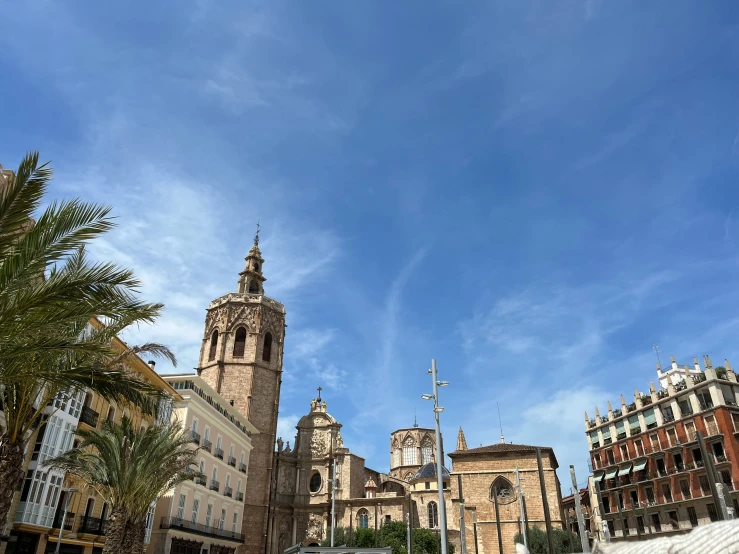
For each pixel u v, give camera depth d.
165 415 51.06
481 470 83.19
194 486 54.09
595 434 85.62
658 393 74.25
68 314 15.34
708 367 66.81
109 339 20.84
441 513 28.97
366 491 93.88
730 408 64.50
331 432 97.12
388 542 76.94
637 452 75.50
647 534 57.91
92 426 40.91
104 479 32.53
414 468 120.00
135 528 31.69
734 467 60.22
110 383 18.05
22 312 14.41
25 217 14.04
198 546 54.78
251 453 78.69
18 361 16.20
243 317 87.62
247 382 82.56
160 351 21.97
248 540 73.81
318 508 91.75
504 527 78.38
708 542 1.95
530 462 82.12
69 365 19.30
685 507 65.19
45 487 35.72
